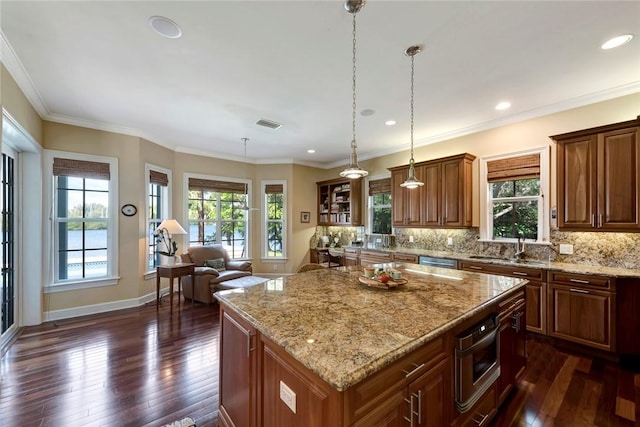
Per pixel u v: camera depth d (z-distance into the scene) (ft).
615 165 9.25
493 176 13.25
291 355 3.71
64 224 12.74
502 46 7.49
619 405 6.77
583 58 8.04
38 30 6.80
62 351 9.41
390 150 18.15
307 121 13.17
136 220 14.47
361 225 19.81
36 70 8.64
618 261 9.99
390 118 12.78
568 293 9.70
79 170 12.87
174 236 17.43
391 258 15.65
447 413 4.73
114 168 13.80
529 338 10.55
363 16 6.36
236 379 5.39
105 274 13.71
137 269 14.47
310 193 22.47
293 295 6.17
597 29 6.81
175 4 5.98
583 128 10.69
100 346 9.80
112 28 6.76
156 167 15.94
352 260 18.29
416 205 15.47
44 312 12.07
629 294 8.80
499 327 6.22
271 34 6.98
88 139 13.14
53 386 7.46
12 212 11.08
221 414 5.98
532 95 10.44
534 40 7.25
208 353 9.35
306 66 8.47
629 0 5.87
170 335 10.76
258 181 21.48
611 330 8.84
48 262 12.15
